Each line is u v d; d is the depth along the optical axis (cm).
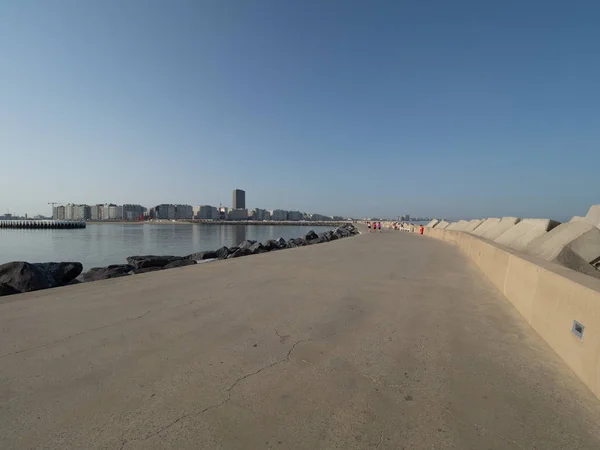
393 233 3703
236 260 1119
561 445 216
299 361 336
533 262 469
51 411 248
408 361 338
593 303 288
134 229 8738
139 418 240
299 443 216
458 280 778
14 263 784
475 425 236
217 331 420
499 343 387
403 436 224
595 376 276
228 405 258
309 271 887
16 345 368
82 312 494
